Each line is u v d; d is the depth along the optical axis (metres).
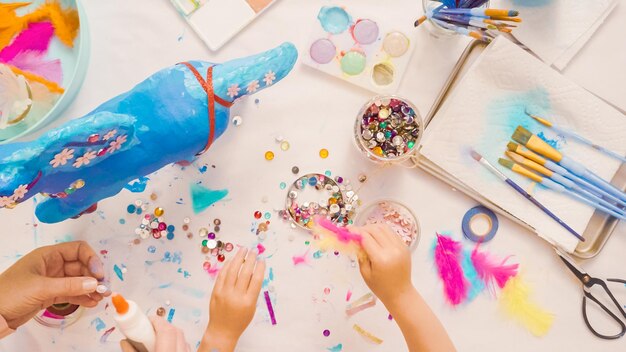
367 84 0.77
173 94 0.62
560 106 0.75
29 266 0.69
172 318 0.78
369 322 0.79
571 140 0.77
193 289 0.78
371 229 0.67
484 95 0.75
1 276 0.68
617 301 0.77
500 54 0.73
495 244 0.79
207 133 0.65
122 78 0.77
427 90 0.78
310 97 0.78
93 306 0.74
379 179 0.79
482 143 0.77
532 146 0.75
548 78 0.74
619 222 0.78
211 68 0.64
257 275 0.68
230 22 0.77
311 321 0.78
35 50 0.75
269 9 0.77
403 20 0.77
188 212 0.79
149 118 0.62
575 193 0.76
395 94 0.78
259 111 0.78
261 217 0.78
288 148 0.78
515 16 0.65
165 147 0.63
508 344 0.78
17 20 0.75
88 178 0.61
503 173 0.77
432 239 0.78
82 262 0.74
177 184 0.79
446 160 0.77
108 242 0.78
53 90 0.75
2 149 0.54
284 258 0.78
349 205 0.77
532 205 0.77
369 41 0.77
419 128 0.73
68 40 0.76
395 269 0.65
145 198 0.78
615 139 0.75
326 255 0.78
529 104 0.76
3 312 0.66
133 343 0.59
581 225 0.76
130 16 0.77
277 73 0.65
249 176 0.79
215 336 0.68
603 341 0.78
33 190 0.56
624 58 0.77
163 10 0.77
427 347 0.67
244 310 0.67
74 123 0.52
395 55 0.77
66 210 0.68
